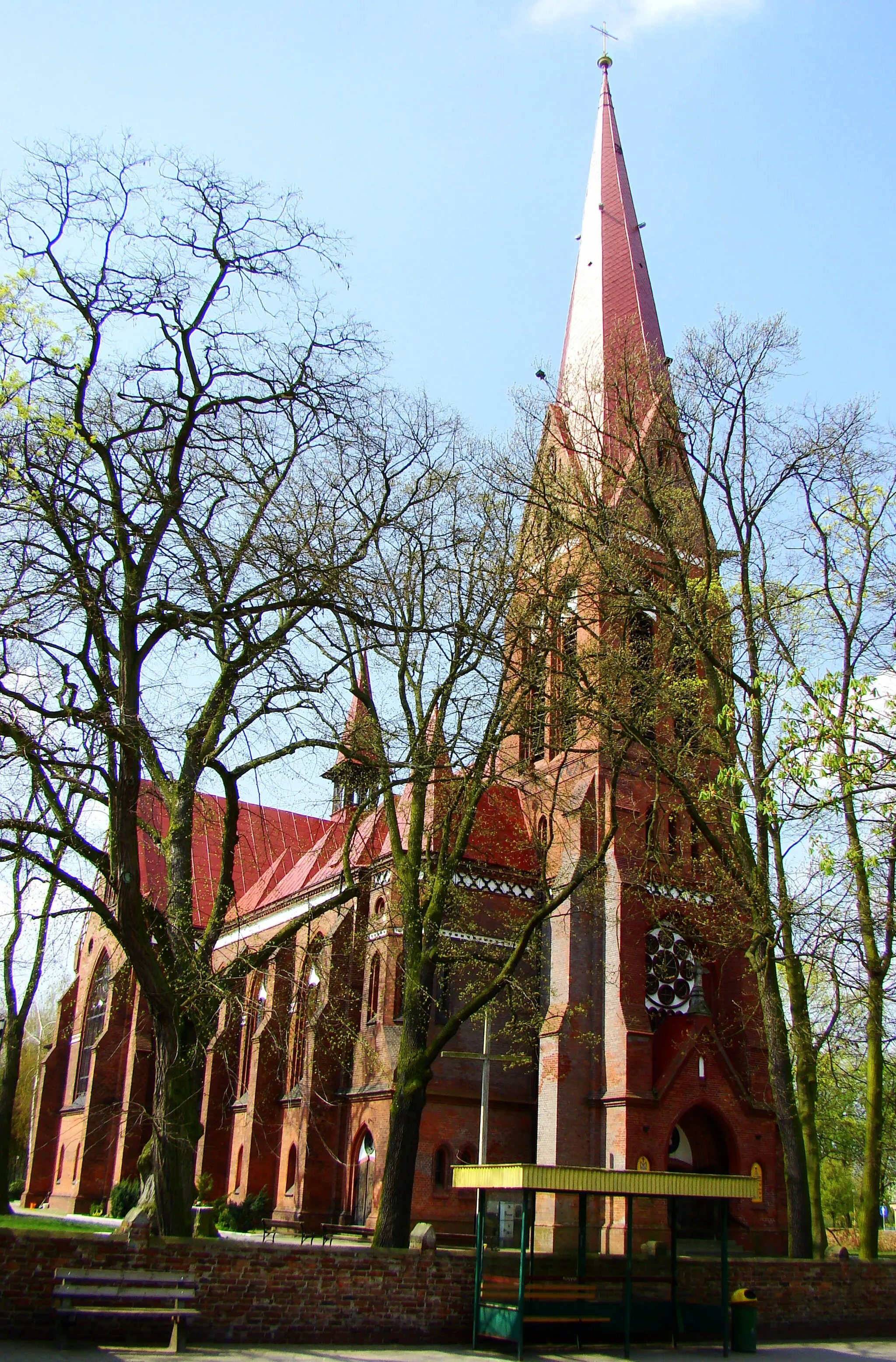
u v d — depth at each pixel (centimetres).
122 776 1883
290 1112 4450
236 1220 4325
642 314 4766
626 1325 1942
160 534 1995
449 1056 3369
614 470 2903
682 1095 3484
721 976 3859
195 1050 1995
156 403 2025
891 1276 2472
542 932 3906
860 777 1919
